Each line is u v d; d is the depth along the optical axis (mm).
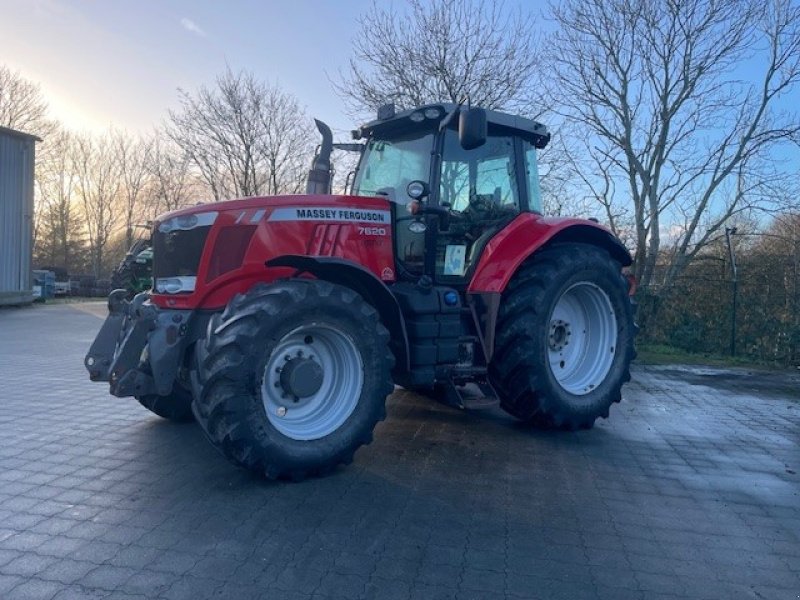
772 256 11250
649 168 12664
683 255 12281
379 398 4355
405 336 4676
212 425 3883
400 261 5121
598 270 5617
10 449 4645
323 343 4324
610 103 12672
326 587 2834
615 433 5586
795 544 3459
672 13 11984
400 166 5516
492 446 5023
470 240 5523
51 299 23203
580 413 5445
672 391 7703
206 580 2850
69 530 3312
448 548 3254
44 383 7082
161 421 5441
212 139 22000
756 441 5453
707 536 3525
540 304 5184
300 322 4051
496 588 2889
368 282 4512
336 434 4191
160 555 3064
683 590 2938
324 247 4691
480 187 5609
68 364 8500
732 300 11164
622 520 3697
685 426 5918
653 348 11484
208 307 4441
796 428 5938
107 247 40375
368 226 4902
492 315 5141
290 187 22250
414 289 4902
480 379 5188
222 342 3834
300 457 4004
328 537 3314
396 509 3709
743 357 10883
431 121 5352
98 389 6758
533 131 5930
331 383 4340
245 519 3496
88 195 39750
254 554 3107
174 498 3768
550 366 5328
